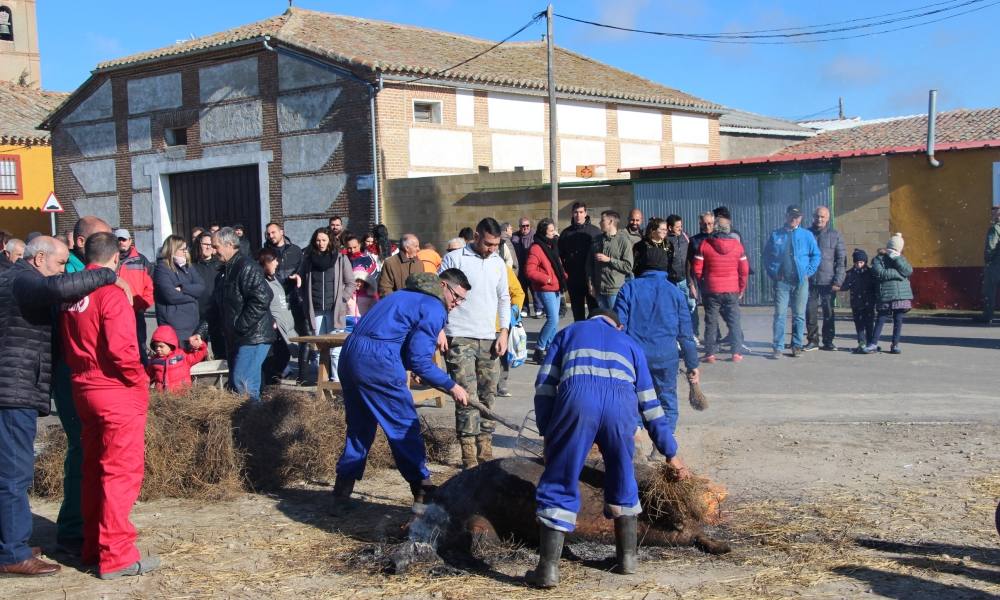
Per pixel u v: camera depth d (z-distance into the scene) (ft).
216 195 96.02
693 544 19.16
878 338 45.78
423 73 83.15
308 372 44.09
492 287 26.27
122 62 98.99
